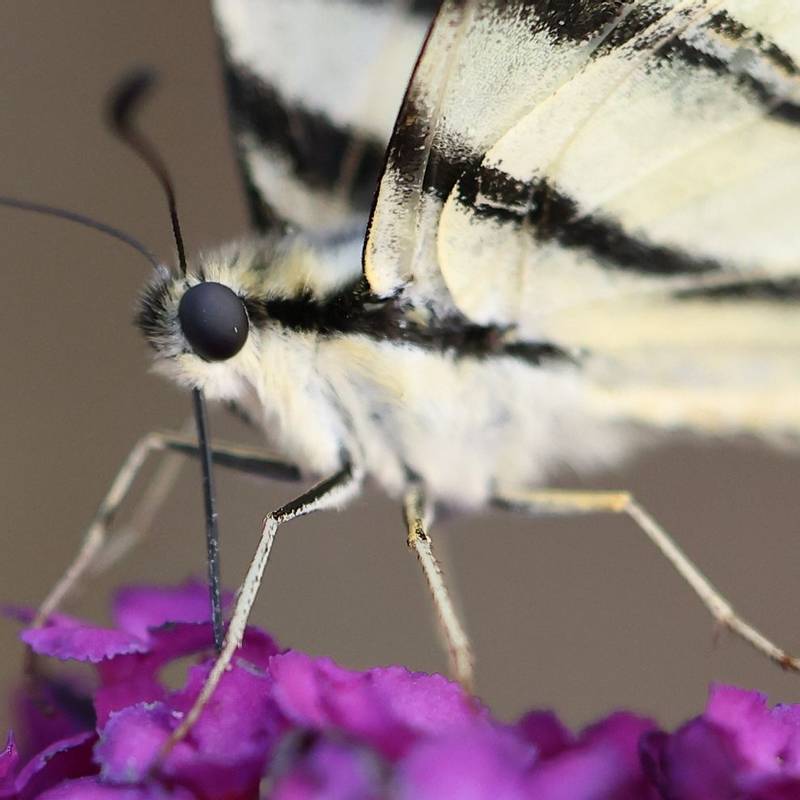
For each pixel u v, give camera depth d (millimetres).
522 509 125
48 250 160
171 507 152
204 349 122
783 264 123
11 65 165
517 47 120
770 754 111
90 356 158
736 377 125
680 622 154
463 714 111
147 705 113
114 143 163
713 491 157
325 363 123
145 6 167
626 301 123
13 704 119
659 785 111
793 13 120
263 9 128
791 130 121
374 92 128
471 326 123
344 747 109
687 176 122
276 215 128
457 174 121
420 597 153
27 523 154
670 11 120
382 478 124
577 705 152
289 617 152
